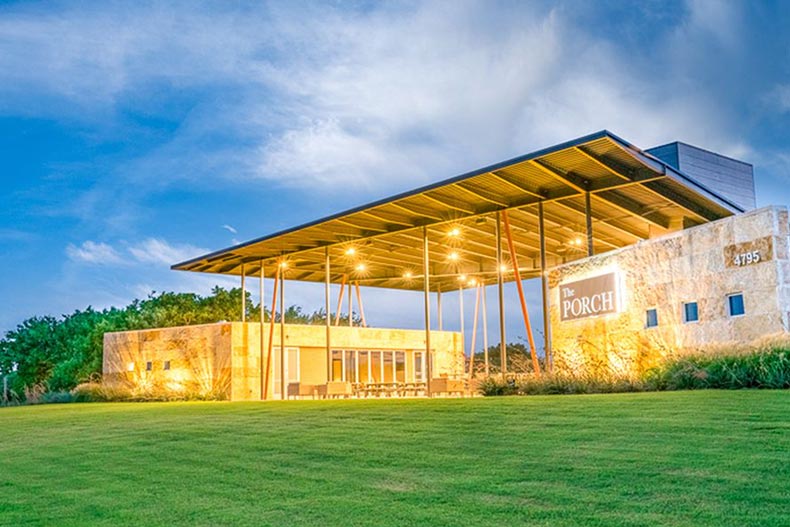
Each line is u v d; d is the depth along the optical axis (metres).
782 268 12.17
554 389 13.56
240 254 27.06
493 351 34.97
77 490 7.07
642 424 7.68
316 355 29.83
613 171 16.83
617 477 5.60
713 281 13.40
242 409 13.79
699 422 7.43
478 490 5.65
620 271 15.81
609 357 15.73
